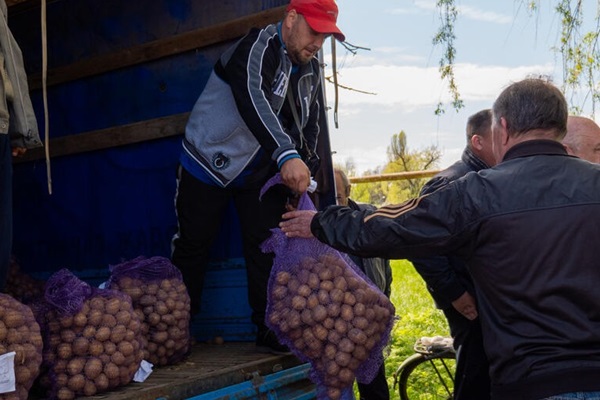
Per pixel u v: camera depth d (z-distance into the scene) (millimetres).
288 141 2996
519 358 2129
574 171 2217
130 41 4328
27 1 4613
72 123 4543
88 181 4504
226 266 3992
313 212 2895
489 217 2197
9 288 4254
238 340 3959
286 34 3191
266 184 3129
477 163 3502
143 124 4234
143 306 3299
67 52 4547
